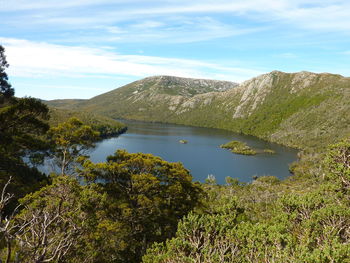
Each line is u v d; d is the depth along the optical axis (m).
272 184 108.81
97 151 151.38
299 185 102.81
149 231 23.83
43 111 24.22
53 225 10.59
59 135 25.73
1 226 6.81
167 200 24.58
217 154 175.38
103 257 16.09
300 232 15.59
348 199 17.09
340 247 10.76
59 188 15.39
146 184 21.69
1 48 31.53
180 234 15.15
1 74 31.19
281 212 18.23
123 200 22.52
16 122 22.92
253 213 42.91
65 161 26.23
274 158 168.62
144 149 176.75
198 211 26.56
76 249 12.38
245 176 128.12
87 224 14.24
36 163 26.41
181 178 24.77
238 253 13.02
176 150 182.12
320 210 16.09
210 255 12.70
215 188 93.44
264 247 13.04
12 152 23.50
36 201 14.47
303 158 157.88
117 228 19.38
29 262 7.04
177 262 12.86
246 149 189.38
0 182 21.55
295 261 10.78
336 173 17.98
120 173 22.91
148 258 14.16
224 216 19.53
